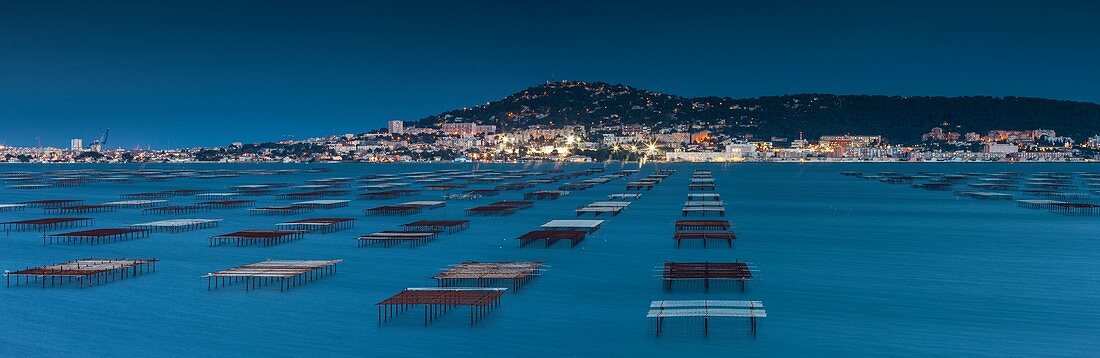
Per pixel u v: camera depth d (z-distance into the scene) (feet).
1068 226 362.74
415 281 215.31
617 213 423.64
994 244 297.94
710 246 288.92
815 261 254.47
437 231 319.47
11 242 297.12
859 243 301.84
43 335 164.25
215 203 473.26
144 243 291.58
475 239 304.50
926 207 485.56
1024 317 177.78
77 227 352.90
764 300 193.26
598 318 175.11
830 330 166.61
